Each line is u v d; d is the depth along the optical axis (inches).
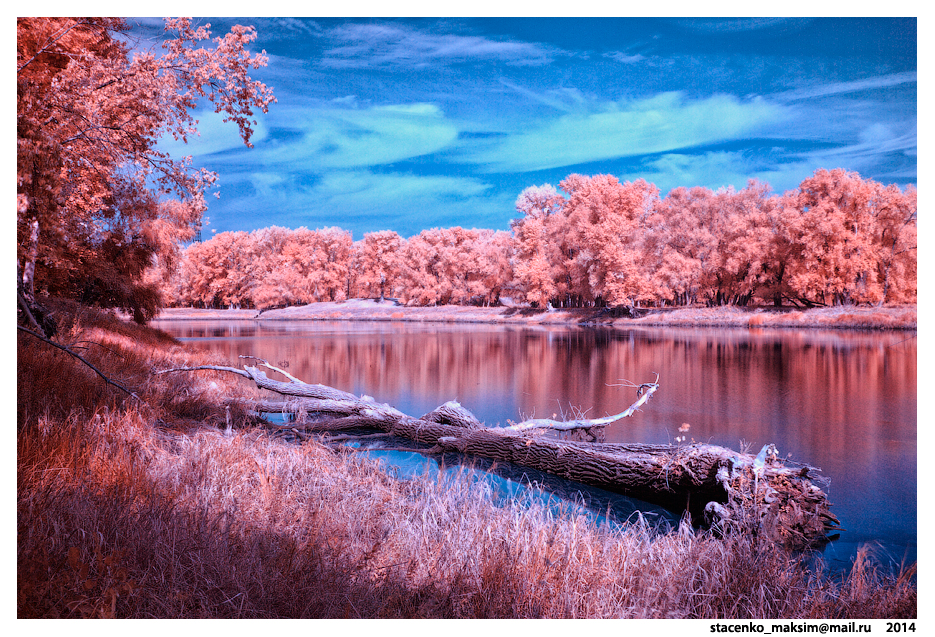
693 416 370.3
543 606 110.3
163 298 904.3
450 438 279.7
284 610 101.3
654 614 112.1
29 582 88.7
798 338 1182.3
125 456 163.8
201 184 383.2
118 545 110.2
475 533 138.7
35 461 141.8
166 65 329.4
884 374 590.6
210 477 164.4
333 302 3558.1
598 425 286.2
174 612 95.8
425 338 1283.2
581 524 148.8
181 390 338.6
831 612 114.1
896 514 189.0
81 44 315.9
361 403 344.8
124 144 346.6
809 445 288.7
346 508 156.1
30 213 220.4
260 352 879.7
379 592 112.0
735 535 145.1
